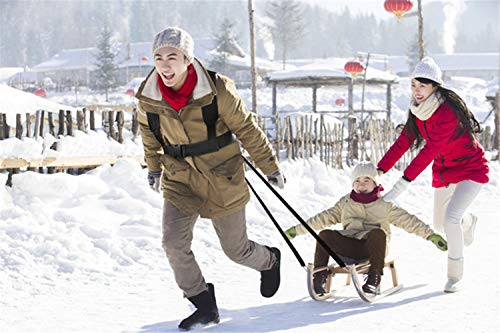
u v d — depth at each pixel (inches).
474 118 226.5
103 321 194.2
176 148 178.9
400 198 510.9
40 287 241.4
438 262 277.9
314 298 210.4
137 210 349.1
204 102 171.6
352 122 674.8
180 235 177.9
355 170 222.2
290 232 230.5
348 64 1246.9
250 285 243.1
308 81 1402.6
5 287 239.0
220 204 181.9
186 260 179.5
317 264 218.8
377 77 1444.4
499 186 577.3
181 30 169.0
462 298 210.4
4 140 359.9
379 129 683.4
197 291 182.1
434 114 220.2
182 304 216.1
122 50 3927.2
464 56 4343.0
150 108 177.0
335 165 608.4
